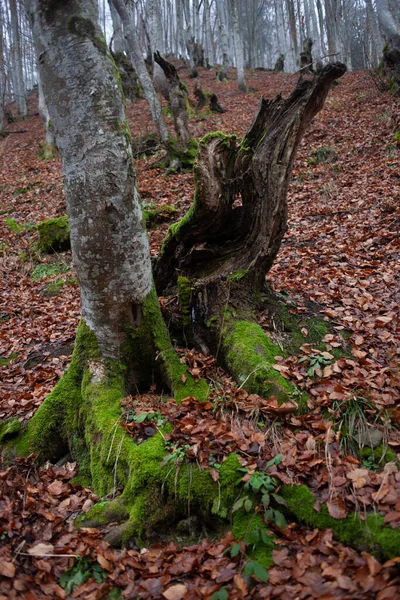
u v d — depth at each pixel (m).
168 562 2.54
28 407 4.09
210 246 4.38
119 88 3.47
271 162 3.88
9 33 36.94
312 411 3.22
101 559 2.54
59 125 3.37
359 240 6.56
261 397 3.34
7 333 6.01
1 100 25.69
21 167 16.84
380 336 4.05
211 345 4.01
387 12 14.68
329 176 9.81
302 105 3.74
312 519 2.50
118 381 3.67
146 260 3.75
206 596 2.21
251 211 4.14
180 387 3.62
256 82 25.03
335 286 5.19
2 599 2.30
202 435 3.02
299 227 7.65
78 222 3.46
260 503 2.64
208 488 2.77
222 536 2.65
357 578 2.12
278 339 3.96
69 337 5.48
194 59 28.56
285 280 5.60
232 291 4.10
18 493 3.17
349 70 26.19
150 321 3.79
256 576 2.22
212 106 18.31
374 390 3.28
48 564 2.53
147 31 22.25
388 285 5.12
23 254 8.68
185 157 12.04
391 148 10.13
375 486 2.56
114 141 3.39
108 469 3.15
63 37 3.22
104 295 3.59
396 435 2.95
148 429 3.22
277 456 2.76
